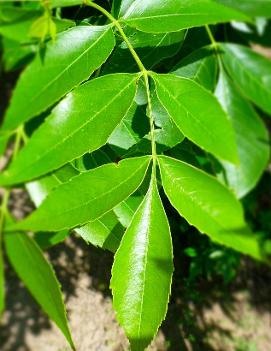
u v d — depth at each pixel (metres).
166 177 0.20
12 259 0.18
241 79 0.26
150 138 0.23
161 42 0.26
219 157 0.19
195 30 0.28
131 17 0.22
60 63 0.19
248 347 0.71
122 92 0.21
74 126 0.19
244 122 0.27
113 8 0.22
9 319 0.68
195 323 0.51
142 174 0.21
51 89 0.19
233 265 0.63
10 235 0.18
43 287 0.18
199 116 0.20
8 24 0.17
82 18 0.26
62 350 0.40
